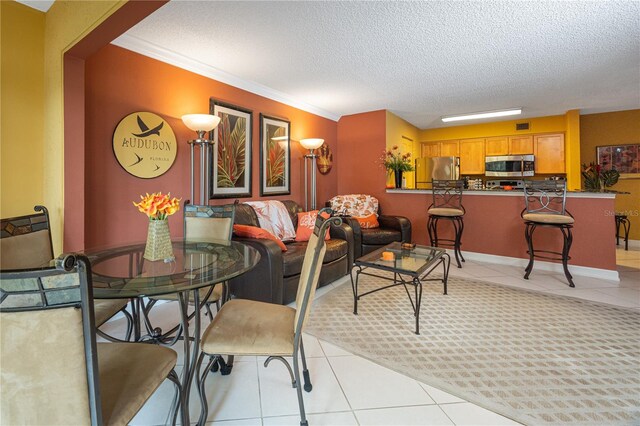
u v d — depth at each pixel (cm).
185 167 312
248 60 311
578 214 374
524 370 179
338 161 561
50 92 220
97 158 244
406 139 621
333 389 165
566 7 225
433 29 254
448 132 668
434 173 624
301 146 474
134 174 269
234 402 155
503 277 363
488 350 201
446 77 365
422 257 277
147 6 164
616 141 544
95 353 80
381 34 261
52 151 218
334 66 329
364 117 530
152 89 282
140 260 162
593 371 178
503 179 647
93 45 197
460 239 434
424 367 184
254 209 345
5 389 74
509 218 421
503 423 140
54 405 77
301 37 264
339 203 486
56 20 214
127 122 263
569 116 537
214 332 141
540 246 400
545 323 240
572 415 144
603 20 243
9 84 212
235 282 271
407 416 145
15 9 214
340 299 294
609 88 411
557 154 569
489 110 526
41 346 75
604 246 359
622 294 305
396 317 253
